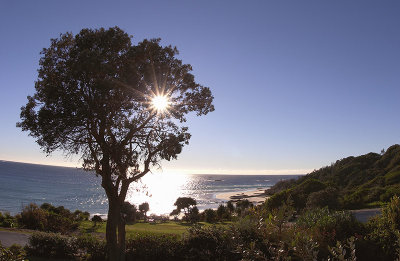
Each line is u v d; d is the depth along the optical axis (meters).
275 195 32.81
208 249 10.91
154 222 52.06
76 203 93.38
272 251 4.57
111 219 12.46
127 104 12.78
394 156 65.81
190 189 186.00
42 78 12.96
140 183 13.33
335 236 9.48
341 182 68.00
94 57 11.17
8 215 28.42
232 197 118.56
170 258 11.73
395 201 9.52
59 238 14.36
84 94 12.18
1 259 4.39
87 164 13.30
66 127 12.39
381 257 8.81
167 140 12.80
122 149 12.57
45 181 167.50
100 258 13.30
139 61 12.55
